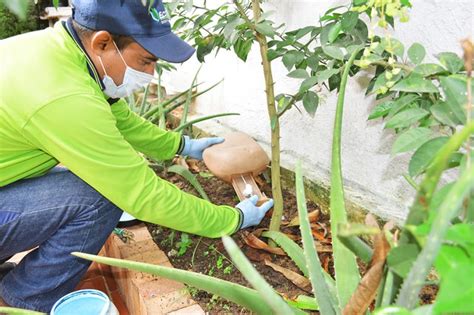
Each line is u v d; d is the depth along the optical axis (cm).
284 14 147
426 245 36
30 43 101
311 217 138
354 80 131
